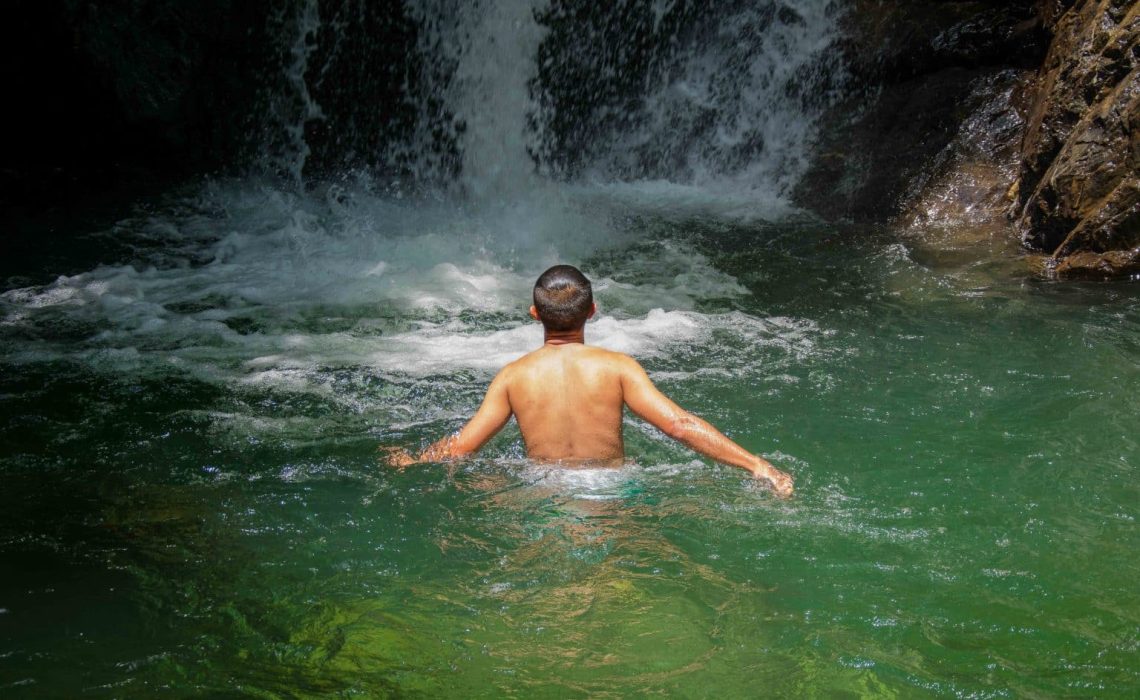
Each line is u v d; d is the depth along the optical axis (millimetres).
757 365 5512
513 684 2840
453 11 10500
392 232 8766
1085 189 6902
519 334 6211
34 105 10758
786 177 9320
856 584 3297
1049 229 7160
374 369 5629
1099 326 5859
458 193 10211
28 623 3207
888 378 5246
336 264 7805
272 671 2941
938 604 3184
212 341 6129
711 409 4887
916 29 9219
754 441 4496
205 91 10766
